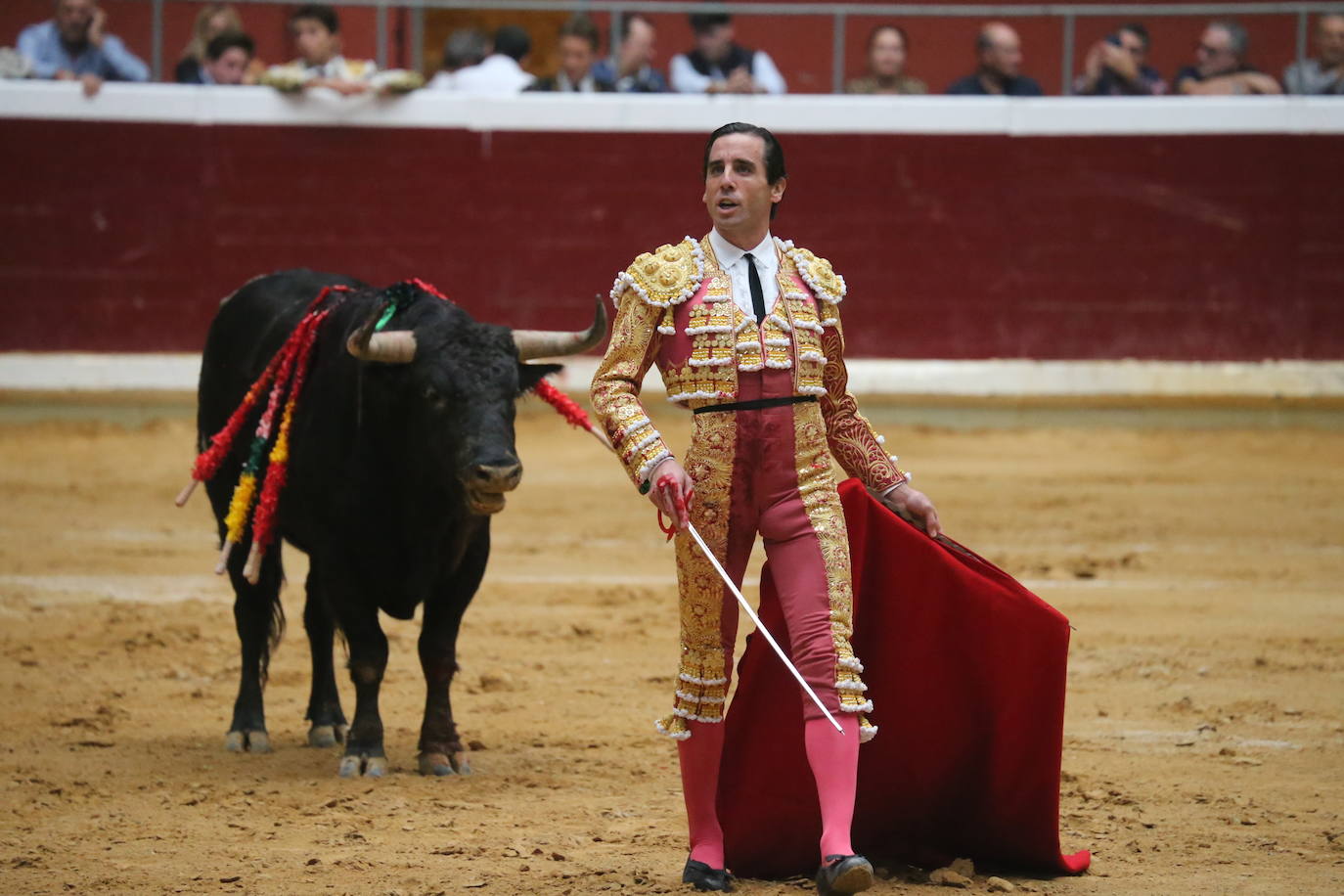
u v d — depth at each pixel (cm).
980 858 1370
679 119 5088
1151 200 5084
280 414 1820
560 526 3625
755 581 2972
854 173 5109
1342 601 2828
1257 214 5066
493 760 1794
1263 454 4706
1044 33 5278
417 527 1708
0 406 4959
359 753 1736
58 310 5003
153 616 2638
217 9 5119
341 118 5059
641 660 2355
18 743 1855
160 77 5091
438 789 1661
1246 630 2562
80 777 1703
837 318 1280
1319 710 2042
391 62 5303
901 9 5044
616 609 2745
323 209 5069
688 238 1277
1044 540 3447
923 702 1327
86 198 5000
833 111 5094
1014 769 1309
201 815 1552
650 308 1247
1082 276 5097
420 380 1641
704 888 1271
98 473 4253
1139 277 5088
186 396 4988
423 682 2253
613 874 1327
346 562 1747
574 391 5091
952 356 5122
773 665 1309
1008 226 5103
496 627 2586
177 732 1950
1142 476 4334
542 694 2142
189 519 3644
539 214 5106
